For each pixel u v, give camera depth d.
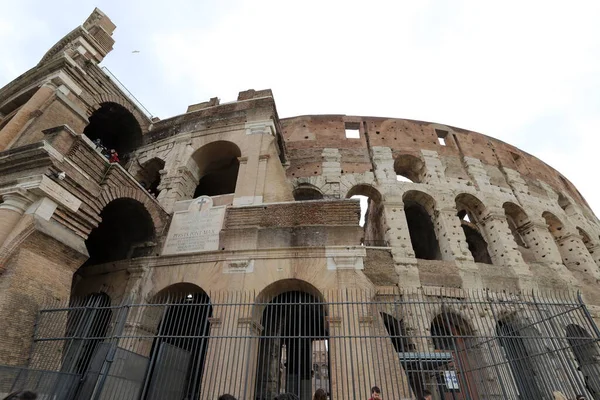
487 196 28.34
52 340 11.51
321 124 31.81
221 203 19.28
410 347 18.52
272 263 15.95
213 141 22.72
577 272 26.62
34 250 12.28
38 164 13.48
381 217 26.23
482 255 29.73
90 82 22.30
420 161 29.59
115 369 11.05
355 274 15.24
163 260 17.23
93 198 14.87
